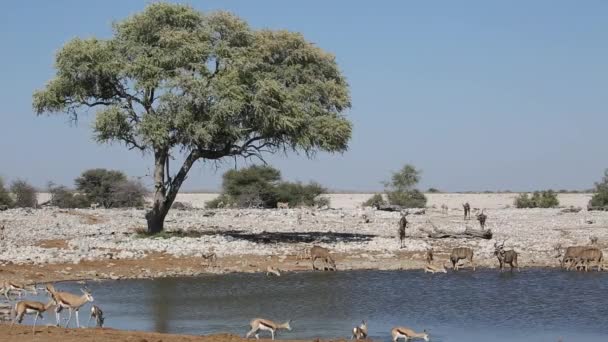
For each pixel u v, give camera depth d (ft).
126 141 141.08
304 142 139.85
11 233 161.68
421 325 75.77
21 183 283.59
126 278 107.45
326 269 115.96
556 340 69.00
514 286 99.25
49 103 139.85
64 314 81.56
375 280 105.40
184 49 134.31
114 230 168.96
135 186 292.81
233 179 298.35
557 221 204.44
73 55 135.95
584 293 93.40
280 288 99.14
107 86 143.43
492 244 143.84
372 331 73.00
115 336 62.23
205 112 135.44
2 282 90.58
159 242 137.90
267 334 71.82
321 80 149.18
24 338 60.75
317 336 70.64
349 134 144.66
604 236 160.45
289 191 298.35
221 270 114.11
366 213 227.81
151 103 139.85
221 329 73.82
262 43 143.54
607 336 70.49
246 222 197.67
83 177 293.02
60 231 166.50
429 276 108.99
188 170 147.02
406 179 294.05
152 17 138.31
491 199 378.94
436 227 177.06
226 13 141.49
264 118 136.36
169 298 91.86
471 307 84.84
